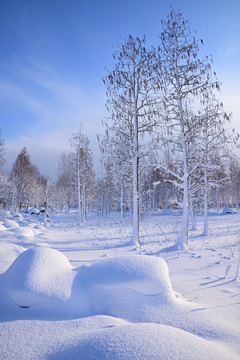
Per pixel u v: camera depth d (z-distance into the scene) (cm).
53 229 1795
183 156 914
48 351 163
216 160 1231
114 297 253
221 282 386
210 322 224
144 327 168
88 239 1186
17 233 977
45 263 269
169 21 919
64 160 4269
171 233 1349
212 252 712
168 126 934
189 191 1348
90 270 284
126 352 140
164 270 285
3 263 376
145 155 1027
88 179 2833
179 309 246
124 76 1016
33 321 210
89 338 163
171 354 140
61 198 5100
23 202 4069
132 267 281
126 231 1550
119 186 2509
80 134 2453
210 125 957
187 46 898
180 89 920
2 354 160
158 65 910
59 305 234
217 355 148
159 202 4959
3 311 226
